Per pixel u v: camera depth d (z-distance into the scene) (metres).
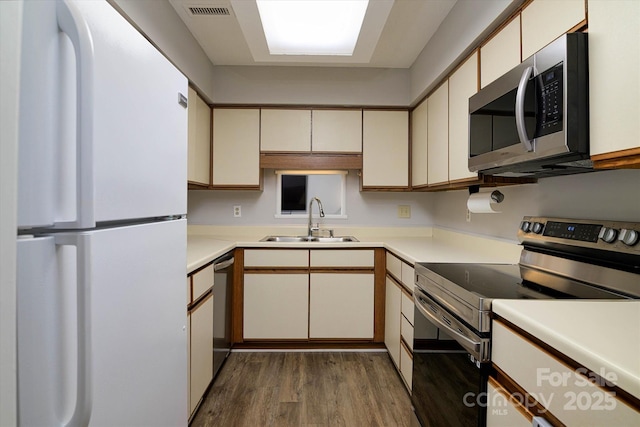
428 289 1.45
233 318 2.50
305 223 3.10
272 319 2.52
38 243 0.50
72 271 0.55
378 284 2.54
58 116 0.53
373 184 2.83
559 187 1.49
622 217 1.18
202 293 1.75
